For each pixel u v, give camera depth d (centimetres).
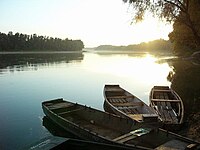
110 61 7831
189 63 5522
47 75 3956
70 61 7675
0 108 1867
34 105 1962
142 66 5669
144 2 1719
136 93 2398
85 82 3203
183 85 2648
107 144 910
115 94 2061
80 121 1429
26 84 3041
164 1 1692
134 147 880
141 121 1175
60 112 1555
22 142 1198
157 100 1691
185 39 2461
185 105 1753
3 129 1391
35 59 8219
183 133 1179
